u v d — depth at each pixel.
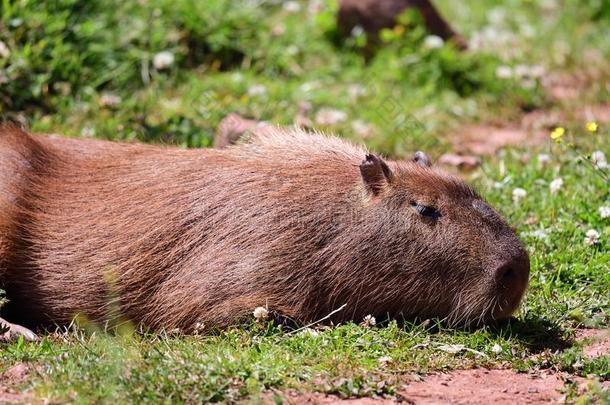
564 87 18.98
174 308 10.11
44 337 9.60
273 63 18.05
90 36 16.42
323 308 10.23
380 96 16.94
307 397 8.24
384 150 15.19
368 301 10.23
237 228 10.19
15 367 8.70
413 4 19.05
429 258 10.19
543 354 9.43
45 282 10.37
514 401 8.43
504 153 15.19
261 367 8.53
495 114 17.39
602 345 9.78
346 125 15.83
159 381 8.12
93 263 10.30
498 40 20.84
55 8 16.38
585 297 10.77
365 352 9.23
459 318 10.23
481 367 9.25
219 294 10.02
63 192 10.67
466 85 18.22
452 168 14.77
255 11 19.25
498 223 10.36
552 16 23.00
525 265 10.20
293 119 15.46
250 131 11.61
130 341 9.38
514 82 18.28
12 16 15.79
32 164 10.74
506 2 23.38
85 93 15.56
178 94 16.44
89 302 10.30
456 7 22.77
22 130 11.09
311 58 18.66
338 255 10.17
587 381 8.88
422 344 9.55
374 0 18.95
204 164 10.66
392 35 18.64
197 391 8.06
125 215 10.41
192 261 10.16
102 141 11.38
